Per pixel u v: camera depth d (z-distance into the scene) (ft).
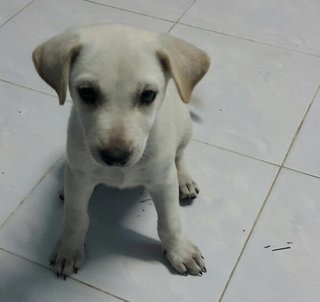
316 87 2.37
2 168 2.03
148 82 1.29
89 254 1.79
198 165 2.06
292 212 1.91
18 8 2.74
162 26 2.66
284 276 1.74
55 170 2.02
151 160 1.50
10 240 1.82
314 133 2.18
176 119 1.66
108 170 1.52
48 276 1.73
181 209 1.92
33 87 2.33
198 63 1.41
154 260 1.77
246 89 2.36
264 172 2.04
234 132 2.18
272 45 2.58
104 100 1.29
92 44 1.30
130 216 1.89
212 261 1.77
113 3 2.79
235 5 2.80
